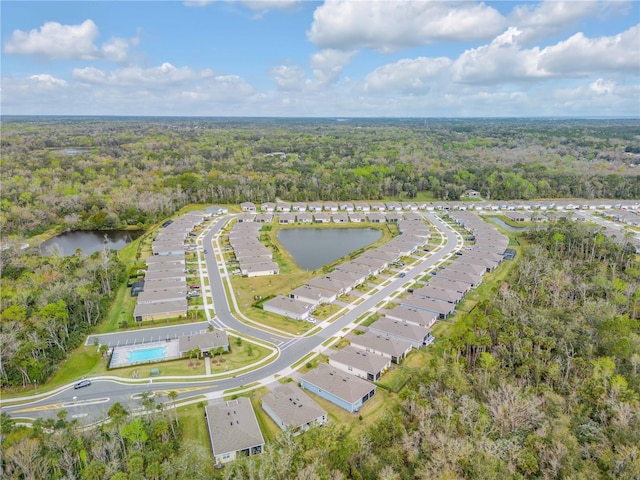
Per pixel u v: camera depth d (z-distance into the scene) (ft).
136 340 330.75
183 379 281.54
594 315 319.06
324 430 216.33
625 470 183.32
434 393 242.37
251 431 225.56
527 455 192.44
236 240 572.10
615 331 289.53
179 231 608.60
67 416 244.63
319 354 309.83
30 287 382.22
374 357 291.79
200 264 501.15
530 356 277.85
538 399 234.38
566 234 526.98
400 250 532.73
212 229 649.20
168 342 328.08
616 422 210.59
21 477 193.77
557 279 398.01
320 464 191.52
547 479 183.73
